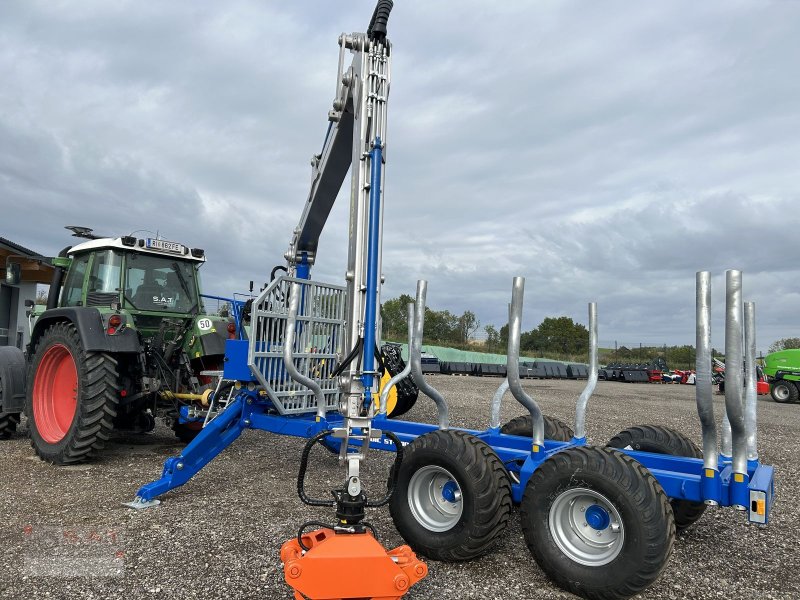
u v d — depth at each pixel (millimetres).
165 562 3047
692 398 15711
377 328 3512
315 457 5691
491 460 3107
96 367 5090
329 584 2295
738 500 2668
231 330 6012
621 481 2686
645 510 2621
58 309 5367
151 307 5918
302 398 4398
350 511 2451
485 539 3039
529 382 20734
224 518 3777
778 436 8328
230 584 2803
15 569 2938
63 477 4781
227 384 4789
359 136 3719
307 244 5449
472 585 2896
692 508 3557
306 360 4410
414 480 3268
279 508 4004
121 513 3846
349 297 3443
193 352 5793
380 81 3643
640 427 3887
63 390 5555
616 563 2660
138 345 5352
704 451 2768
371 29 3730
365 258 3416
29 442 6238
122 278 5719
